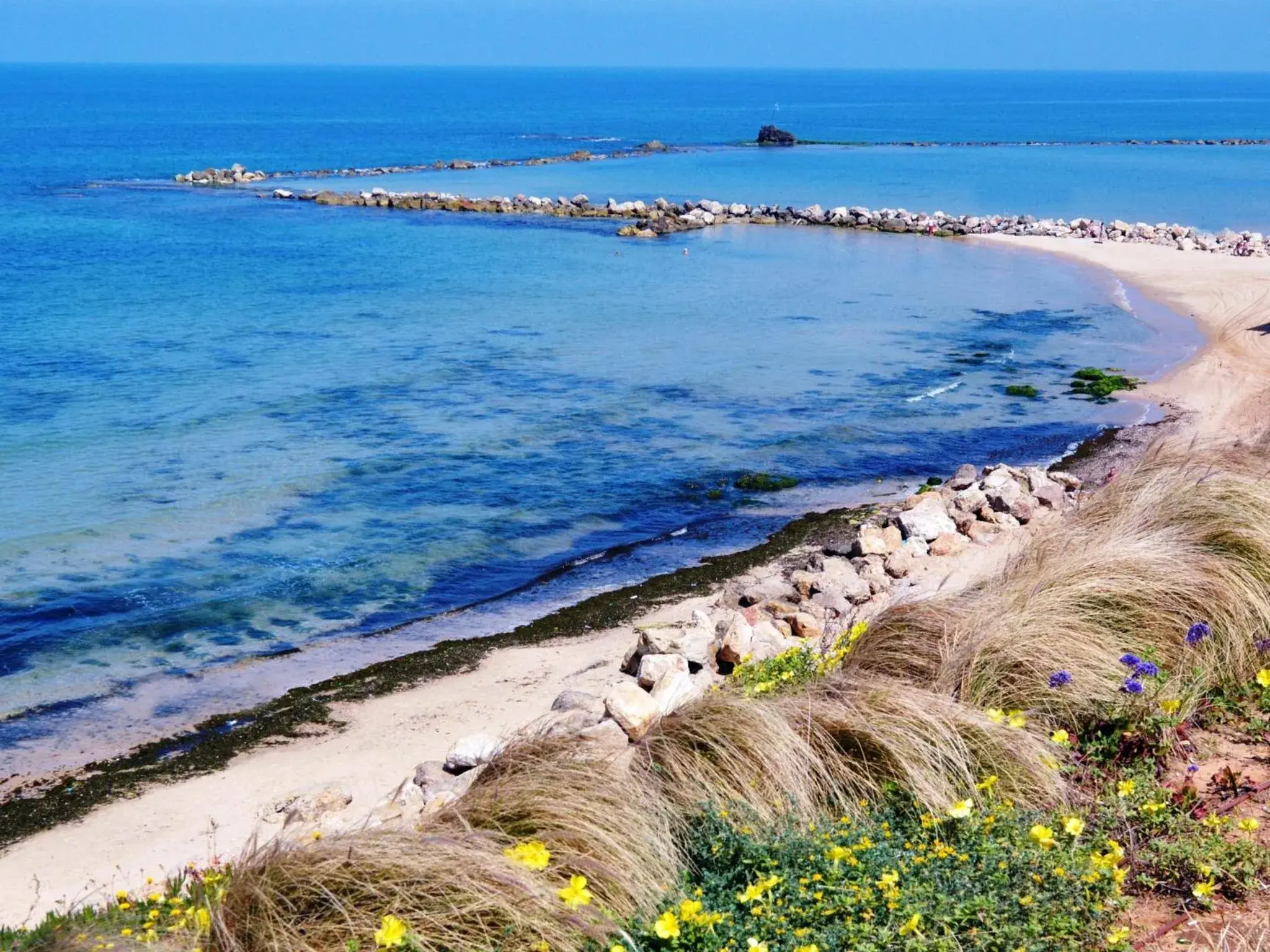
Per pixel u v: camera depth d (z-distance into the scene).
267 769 9.55
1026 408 22.39
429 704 10.63
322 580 14.01
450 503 16.73
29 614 12.80
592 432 20.38
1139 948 4.25
